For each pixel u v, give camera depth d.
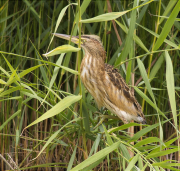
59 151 6.77
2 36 6.31
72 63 6.96
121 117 5.20
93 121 5.08
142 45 4.90
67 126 4.81
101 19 3.64
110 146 3.80
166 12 5.18
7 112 6.54
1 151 6.78
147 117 6.88
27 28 6.62
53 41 6.71
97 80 5.08
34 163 6.91
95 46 5.13
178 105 6.96
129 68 4.82
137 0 4.34
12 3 6.89
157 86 6.59
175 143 6.95
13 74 3.71
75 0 6.45
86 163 3.58
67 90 6.42
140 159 3.90
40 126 7.04
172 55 6.70
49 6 6.66
